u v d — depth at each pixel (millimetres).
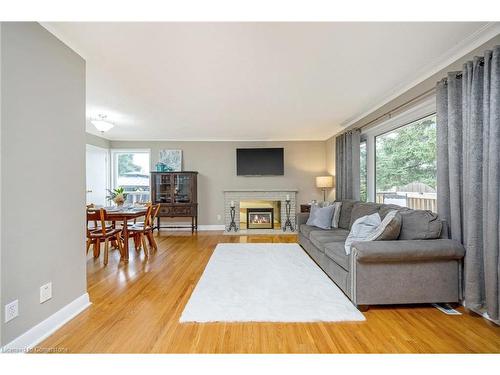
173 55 2344
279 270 3322
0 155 1521
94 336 1849
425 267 2248
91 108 3953
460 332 1895
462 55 2312
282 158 6555
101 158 6387
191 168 6656
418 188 3316
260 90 3230
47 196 1883
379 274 2232
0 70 1524
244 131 5672
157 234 6008
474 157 2055
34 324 1753
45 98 1872
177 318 2115
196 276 3148
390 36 2072
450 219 2402
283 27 1937
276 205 6637
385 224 2396
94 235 3643
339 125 5125
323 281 2926
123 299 2490
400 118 3533
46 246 1869
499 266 1874
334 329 1947
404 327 1973
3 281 1534
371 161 4410
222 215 6648
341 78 2883
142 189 6711
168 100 3582
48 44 1901
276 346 1733
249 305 2328
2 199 1529
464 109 2158
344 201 4457
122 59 2406
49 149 1906
